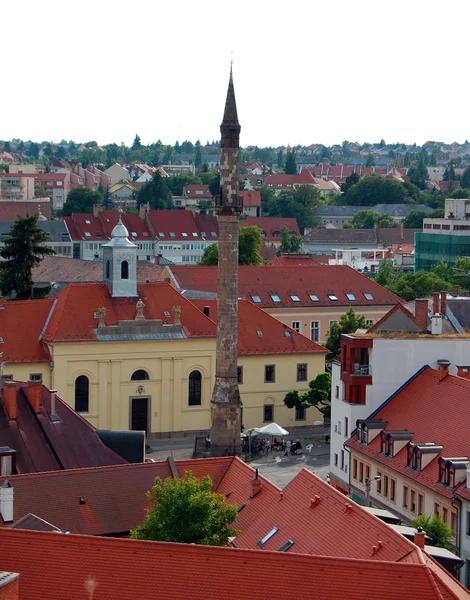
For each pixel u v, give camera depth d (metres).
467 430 101.94
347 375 117.00
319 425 159.12
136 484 88.69
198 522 77.44
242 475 90.62
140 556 62.59
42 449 100.06
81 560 62.91
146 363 148.50
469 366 116.38
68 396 145.12
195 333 151.25
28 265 186.38
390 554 68.12
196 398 151.75
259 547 79.38
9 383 101.12
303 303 196.12
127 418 148.25
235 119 123.44
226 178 124.00
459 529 94.50
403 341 116.62
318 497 80.00
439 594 59.97
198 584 61.28
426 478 100.38
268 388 157.00
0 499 81.56
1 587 51.84
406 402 113.88
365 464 112.69
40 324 148.12
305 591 60.47
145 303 153.12
